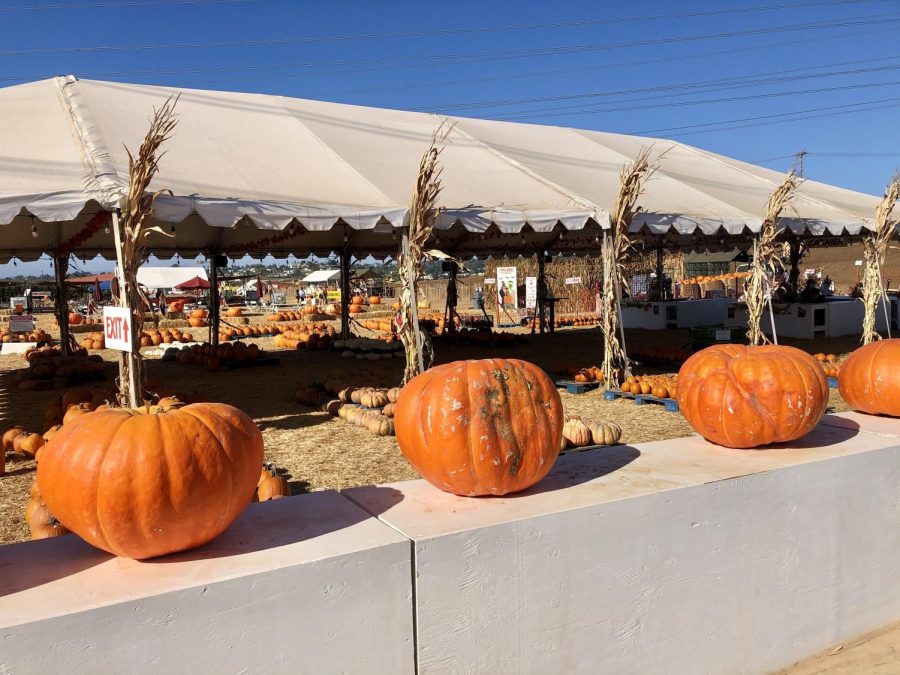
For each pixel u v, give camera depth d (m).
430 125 12.03
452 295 18.98
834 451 3.41
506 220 8.31
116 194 6.10
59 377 11.27
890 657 3.29
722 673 3.01
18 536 4.32
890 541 3.54
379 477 5.52
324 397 8.83
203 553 2.23
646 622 2.77
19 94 8.73
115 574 2.08
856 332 17.44
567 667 2.61
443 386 2.74
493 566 2.43
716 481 2.92
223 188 7.08
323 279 38.09
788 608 3.19
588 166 11.76
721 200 10.97
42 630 1.78
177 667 1.96
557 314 27.98
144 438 2.13
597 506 2.62
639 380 9.16
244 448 2.33
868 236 12.07
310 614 2.13
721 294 27.84
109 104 8.77
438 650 2.35
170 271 39.09
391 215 7.59
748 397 3.35
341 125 10.67
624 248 9.06
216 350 13.62
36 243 13.58
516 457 2.67
